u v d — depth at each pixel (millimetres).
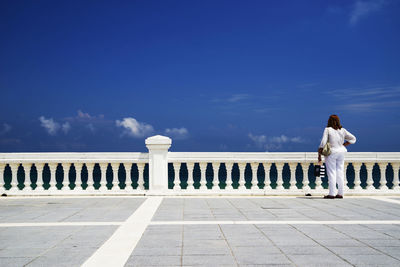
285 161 10445
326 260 4090
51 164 10359
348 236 5223
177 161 10281
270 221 6371
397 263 3990
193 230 5621
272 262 4016
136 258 4168
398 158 10539
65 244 4801
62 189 10406
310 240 4988
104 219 6594
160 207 8117
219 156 10336
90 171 10383
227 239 5031
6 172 49219
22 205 8508
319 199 9617
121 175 52812
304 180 10539
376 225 6023
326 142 9547
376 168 49438
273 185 28031
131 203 8797
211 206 8273
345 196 10352
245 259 4125
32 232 5516
